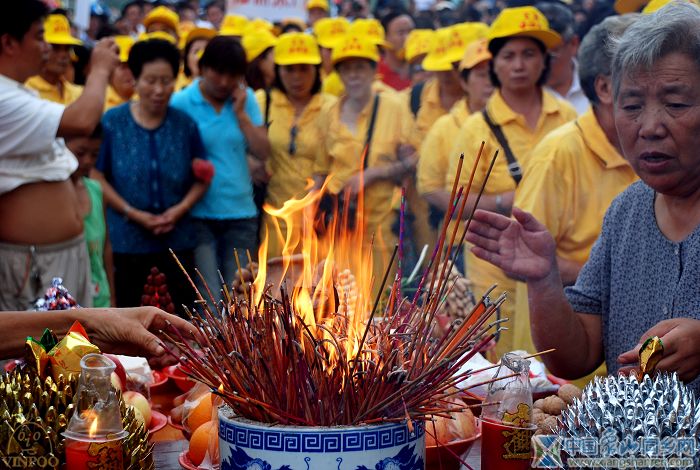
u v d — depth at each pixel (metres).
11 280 2.50
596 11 4.23
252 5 5.74
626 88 1.43
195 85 3.82
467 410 1.35
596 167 2.31
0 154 2.40
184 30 6.00
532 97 2.85
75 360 1.17
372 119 3.58
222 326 1.07
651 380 1.09
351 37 3.57
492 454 1.21
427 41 4.55
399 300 1.10
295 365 1.01
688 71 1.37
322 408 1.00
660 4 2.46
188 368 1.07
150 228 3.52
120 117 3.58
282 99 3.82
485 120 2.84
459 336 1.05
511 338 2.55
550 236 1.56
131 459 1.12
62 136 2.49
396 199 3.51
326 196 3.54
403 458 1.03
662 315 1.47
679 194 1.45
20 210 2.48
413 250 3.41
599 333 1.67
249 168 3.80
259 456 1.00
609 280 1.64
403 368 1.03
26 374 1.17
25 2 2.35
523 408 1.20
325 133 3.64
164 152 3.55
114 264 3.58
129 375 1.60
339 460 0.99
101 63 2.60
